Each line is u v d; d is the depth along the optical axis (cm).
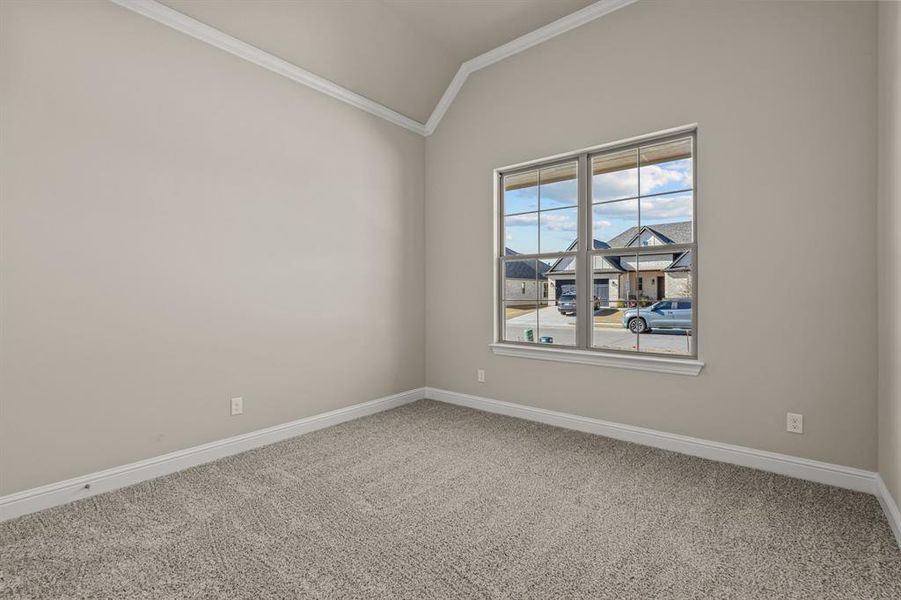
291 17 296
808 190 243
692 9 281
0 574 166
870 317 226
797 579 161
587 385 334
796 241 246
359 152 378
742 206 263
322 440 318
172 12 260
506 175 391
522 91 366
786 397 251
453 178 417
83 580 162
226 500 225
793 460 249
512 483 245
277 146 319
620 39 312
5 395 207
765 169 256
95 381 234
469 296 407
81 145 229
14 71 208
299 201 333
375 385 392
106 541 188
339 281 362
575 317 348
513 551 180
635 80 305
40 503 215
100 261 236
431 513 212
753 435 263
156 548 182
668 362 289
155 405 257
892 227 196
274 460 280
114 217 240
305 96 337
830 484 238
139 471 249
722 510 212
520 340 380
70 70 225
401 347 418
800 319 246
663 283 304
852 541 185
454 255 418
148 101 253
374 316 391
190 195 272
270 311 315
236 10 276
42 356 217
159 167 258
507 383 382
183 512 212
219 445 285
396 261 412
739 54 263
